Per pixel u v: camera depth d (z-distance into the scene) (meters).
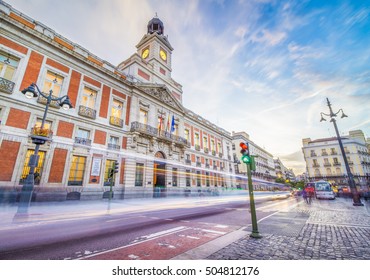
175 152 26.36
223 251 4.38
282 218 8.76
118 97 20.64
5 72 13.53
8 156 12.55
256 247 4.63
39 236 5.84
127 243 5.16
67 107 10.95
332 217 8.76
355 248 4.45
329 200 20.27
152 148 22.47
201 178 31.33
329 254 4.11
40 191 13.52
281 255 4.09
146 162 21.50
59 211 10.51
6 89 12.96
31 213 9.44
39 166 13.95
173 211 12.23
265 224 7.40
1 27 13.42
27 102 13.89
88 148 16.91
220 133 39.75
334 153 48.94
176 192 24.80
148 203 16.97
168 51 31.67
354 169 45.56
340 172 47.16
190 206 15.80
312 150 52.12
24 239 5.49
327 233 5.81
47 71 15.62
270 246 4.68
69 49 16.75
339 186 44.78
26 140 13.44
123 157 19.50
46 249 4.66
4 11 13.66
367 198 18.92
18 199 12.24
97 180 16.97
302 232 5.99
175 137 26.19
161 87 25.36
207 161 34.09
